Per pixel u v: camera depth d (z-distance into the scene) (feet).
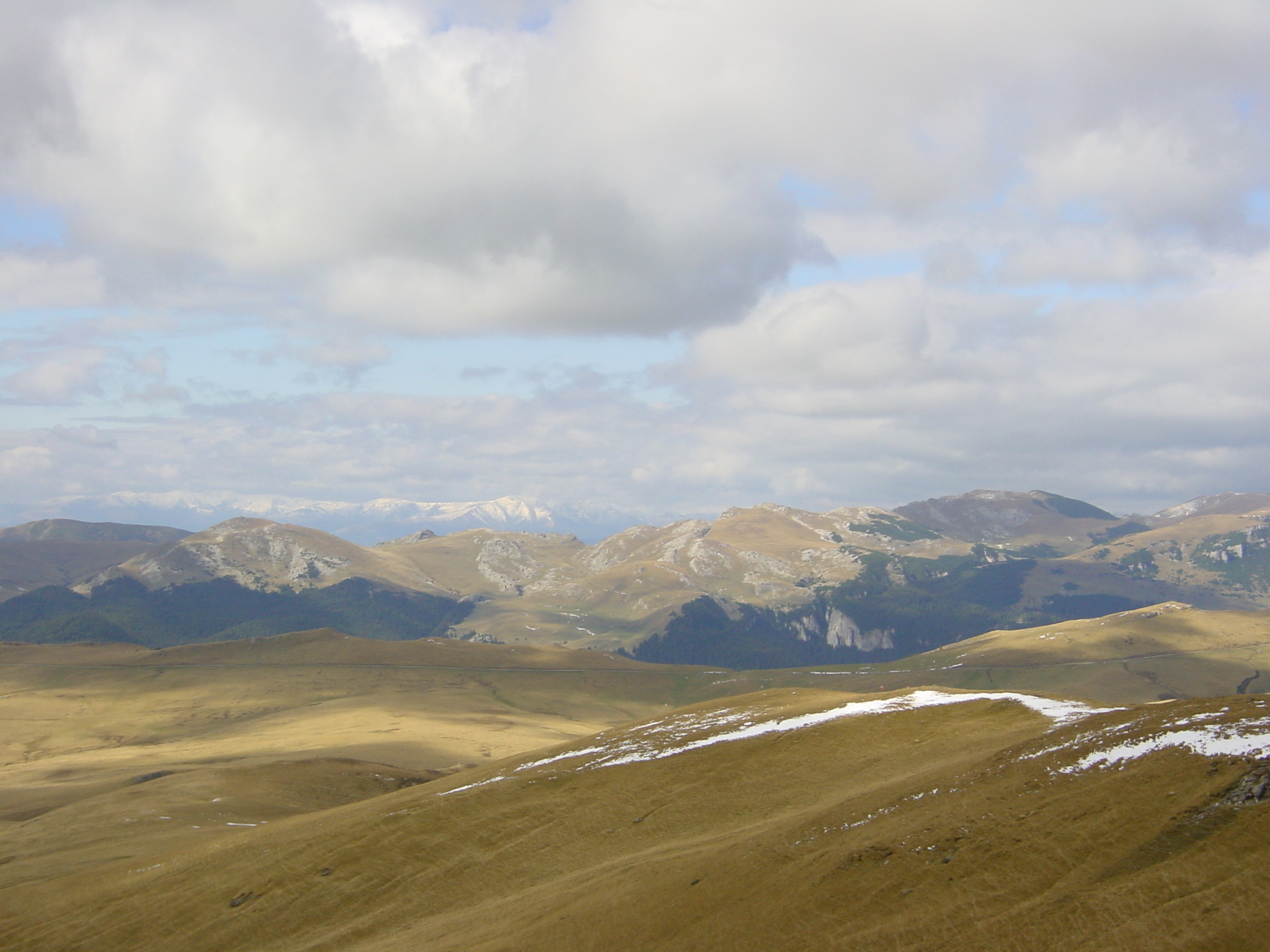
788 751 285.64
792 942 159.63
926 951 143.33
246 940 244.83
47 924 272.72
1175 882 134.72
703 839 233.14
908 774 242.17
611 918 191.52
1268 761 151.94
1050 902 142.72
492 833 269.85
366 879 257.96
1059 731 214.28
